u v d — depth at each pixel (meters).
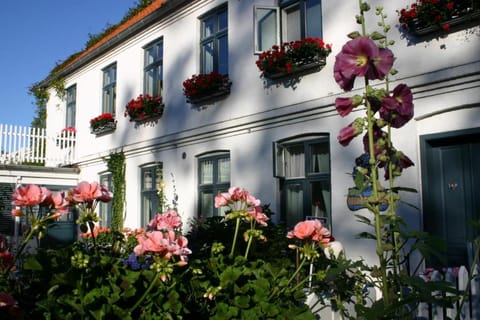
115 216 12.59
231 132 9.14
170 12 11.05
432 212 5.99
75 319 2.10
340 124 7.11
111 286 2.16
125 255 3.00
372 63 2.19
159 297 2.23
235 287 2.53
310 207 7.56
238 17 9.15
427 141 6.09
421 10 5.80
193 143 10.22
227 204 2.97
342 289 3.16
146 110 11.34
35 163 15.47
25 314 2.13
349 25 7.08
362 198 2.18
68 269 2.16
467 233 5.70
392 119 2.31
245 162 8.77
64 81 16.38
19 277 2.52
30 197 2.32
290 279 2.75
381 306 1.99
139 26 12.01
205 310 2.57
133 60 12.61
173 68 11.00
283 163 8.12
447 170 5.97
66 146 15.70
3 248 2.53
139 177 12.12
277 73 7.98
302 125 7.70
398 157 2.32
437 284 1.97
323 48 7.29
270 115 8.20
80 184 2.46
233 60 9.19
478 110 5.64
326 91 7.38
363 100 2.28
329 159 7.36
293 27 8.24
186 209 10.28
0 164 13.77
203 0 10.09
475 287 3.68
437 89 5.95
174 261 2.32
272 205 8.12
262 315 2.51
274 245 4.94
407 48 6.28
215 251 2.78
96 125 13.47
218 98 9.52
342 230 6.84
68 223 14.38
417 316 3.60
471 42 5.64
